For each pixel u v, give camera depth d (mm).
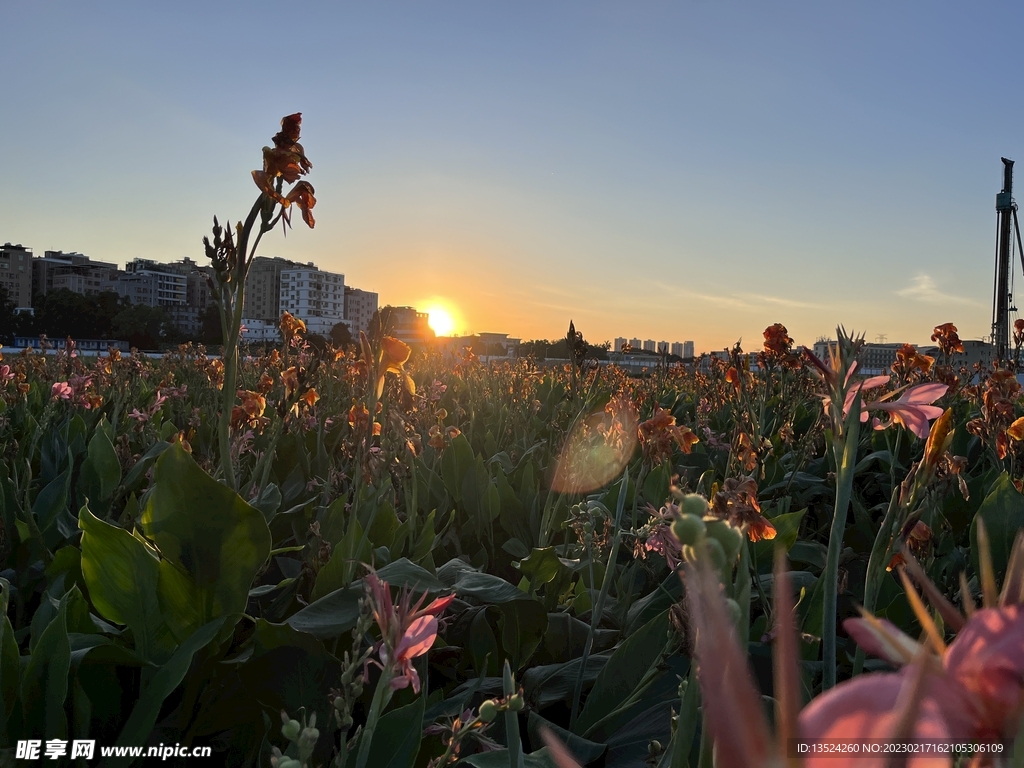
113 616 2213
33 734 1785
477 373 10906
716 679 274
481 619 2699
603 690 2312
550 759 1734
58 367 7918
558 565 3111
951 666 304
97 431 3676
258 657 2018
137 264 166625
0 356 6945
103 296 100500
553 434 5898
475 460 4211
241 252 2498
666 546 1721
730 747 262
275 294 160250
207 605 2154
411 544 3100
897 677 300
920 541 2420
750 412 3826
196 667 2145
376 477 3180
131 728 1733
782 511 3555
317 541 2924
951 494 3852
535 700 2402
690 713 997
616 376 8578
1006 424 3754
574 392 5109
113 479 3668
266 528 2109
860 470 4688
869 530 3941
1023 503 2941
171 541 2104
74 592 2262
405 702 2137
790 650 294
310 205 2502
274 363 6887
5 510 3092
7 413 5672
